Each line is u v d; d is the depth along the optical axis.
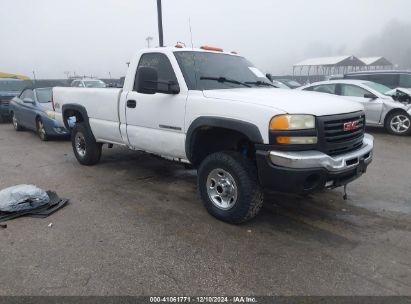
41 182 5.84
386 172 6.27
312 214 4.45
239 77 4.98
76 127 6.74
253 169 3.94
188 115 4.34
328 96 4.31
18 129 11.75
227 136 4.35
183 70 4.59
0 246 3.68
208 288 2.99
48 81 26.56
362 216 4.39
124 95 5.33
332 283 3.04
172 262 3.37
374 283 3.03
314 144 3.60
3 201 4.40
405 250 3.56
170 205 4.79
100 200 4.98
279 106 3.62
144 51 5.13
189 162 4.61
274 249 3.60
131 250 3.60
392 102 9.82
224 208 4.19
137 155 7.64
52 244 3.72
